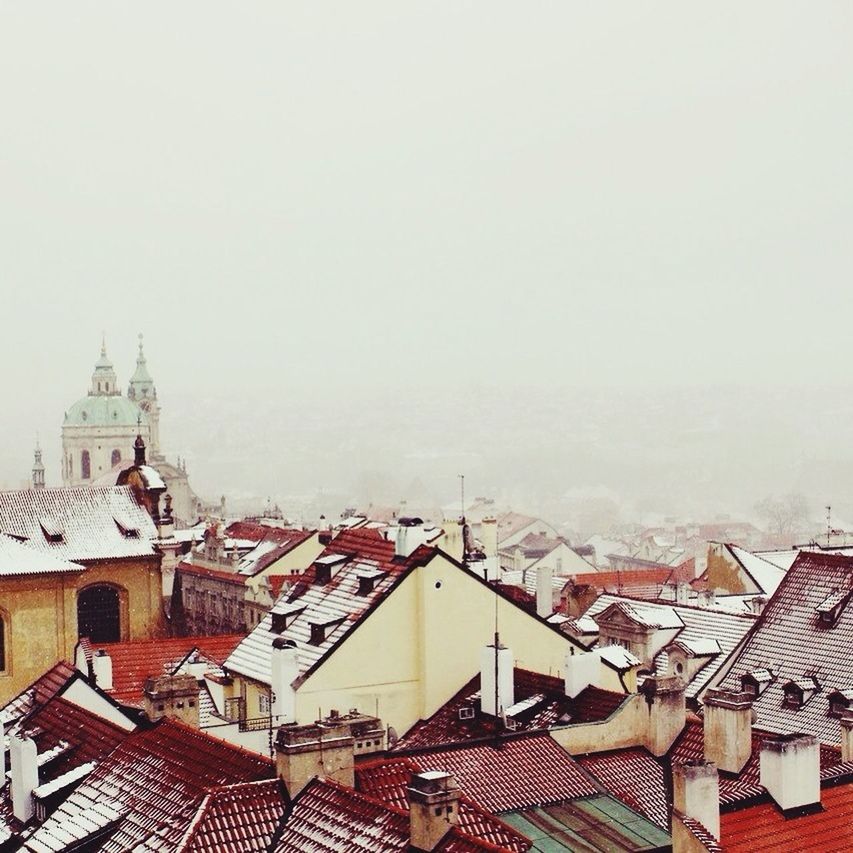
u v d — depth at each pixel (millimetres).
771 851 41906
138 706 68000
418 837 37500
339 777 43375
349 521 121062
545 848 42969
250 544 141875
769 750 44281
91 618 117000
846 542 157250
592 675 59719
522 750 50219
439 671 67000
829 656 72062
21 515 118312
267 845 41000
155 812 44156
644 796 50562
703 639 84188
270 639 72312
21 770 50594
